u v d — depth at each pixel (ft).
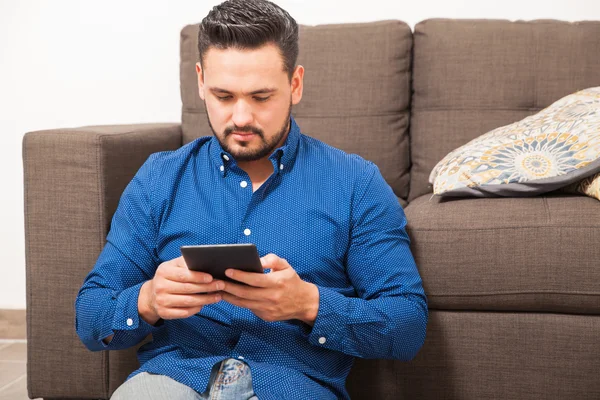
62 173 5.37
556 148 5.25
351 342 3.96
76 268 5.41
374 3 7.67
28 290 5.51
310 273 4.10
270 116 3.87
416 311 4.12
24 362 7.40
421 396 5.06
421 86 6.82
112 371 5.50
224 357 3.85
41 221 5.43
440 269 4.92
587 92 5.98
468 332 4.97
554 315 4.89
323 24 7.12
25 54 8.12
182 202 4.25
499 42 6.70
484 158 5.38
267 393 3.75
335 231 4.14
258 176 4.24
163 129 6.58
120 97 8.08
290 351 3.99
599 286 4.73
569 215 4.84
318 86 6.82
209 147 4.36
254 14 3.79
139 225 4.28
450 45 6.73
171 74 7.97
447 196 5.37
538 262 4.79
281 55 3.84
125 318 3.91
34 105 8.18
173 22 7.91
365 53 6.79
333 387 4.12
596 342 4.81
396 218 4.31
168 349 4.10
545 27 6.73
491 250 4.85
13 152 8.23
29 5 8.04
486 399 4.98
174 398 3.67
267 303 3.65
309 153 4.30
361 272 4.18
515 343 4.91
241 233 4.12
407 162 6.85
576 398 4.86
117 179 5.53
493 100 6.67
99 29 8.00
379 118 6.75
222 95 3.84
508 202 5.10
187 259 3.44
